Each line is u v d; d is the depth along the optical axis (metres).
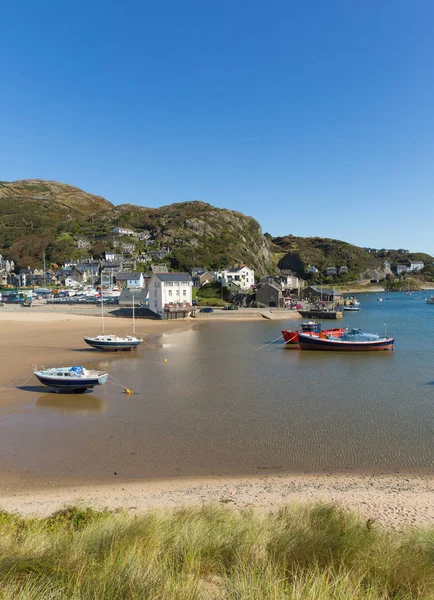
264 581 6.57
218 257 184.75
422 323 74.88
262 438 19.58
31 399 26.00
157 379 31.55
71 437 19.77
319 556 7.79
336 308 101.06
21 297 114.38
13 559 7.16
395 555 7.89
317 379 31.94
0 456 17.62
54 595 6.07
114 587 6.32
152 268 160.75
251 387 29.27
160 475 15.81
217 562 7.70
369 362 39.22
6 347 45.31
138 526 9.14
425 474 15.80
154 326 68.12
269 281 140.00
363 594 6.50
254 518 10.36
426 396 26.80
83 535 8.73
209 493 14.12
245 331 62.97
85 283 154.25
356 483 15.00
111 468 16.44
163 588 6.33
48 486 14.86
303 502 12.74
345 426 21.14
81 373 28.39
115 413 23.33
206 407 24.45
